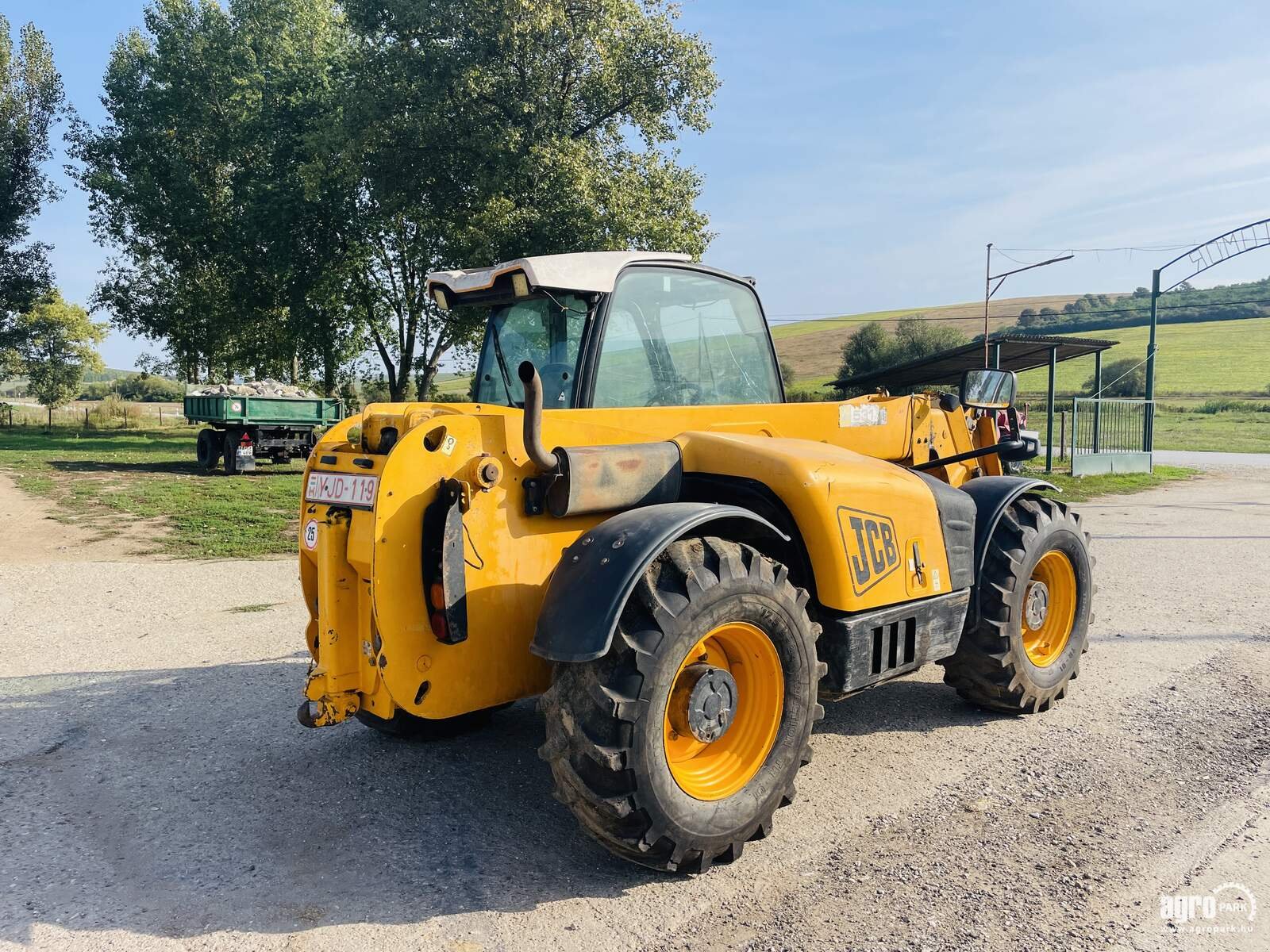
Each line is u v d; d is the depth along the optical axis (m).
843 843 3.26
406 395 35.34
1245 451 31.39
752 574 3.10
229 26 36.81
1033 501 4.73
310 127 31.44
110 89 37.38
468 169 25.25
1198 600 7.19
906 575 3.82
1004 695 4.44
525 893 2.94
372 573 2.91
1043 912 2.75
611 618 2.75
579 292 3.67
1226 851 3.12
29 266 40.16
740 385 4.37
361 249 33.00
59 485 16.27
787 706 3.25
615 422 3.58
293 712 4.86
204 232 35.56
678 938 2.67
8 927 2.77
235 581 8.66
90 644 6.36
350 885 3.01
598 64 24.36
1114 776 3.79
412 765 4.08
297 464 22.12
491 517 3.12
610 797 2.80
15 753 4.29
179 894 2.97
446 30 24.27
